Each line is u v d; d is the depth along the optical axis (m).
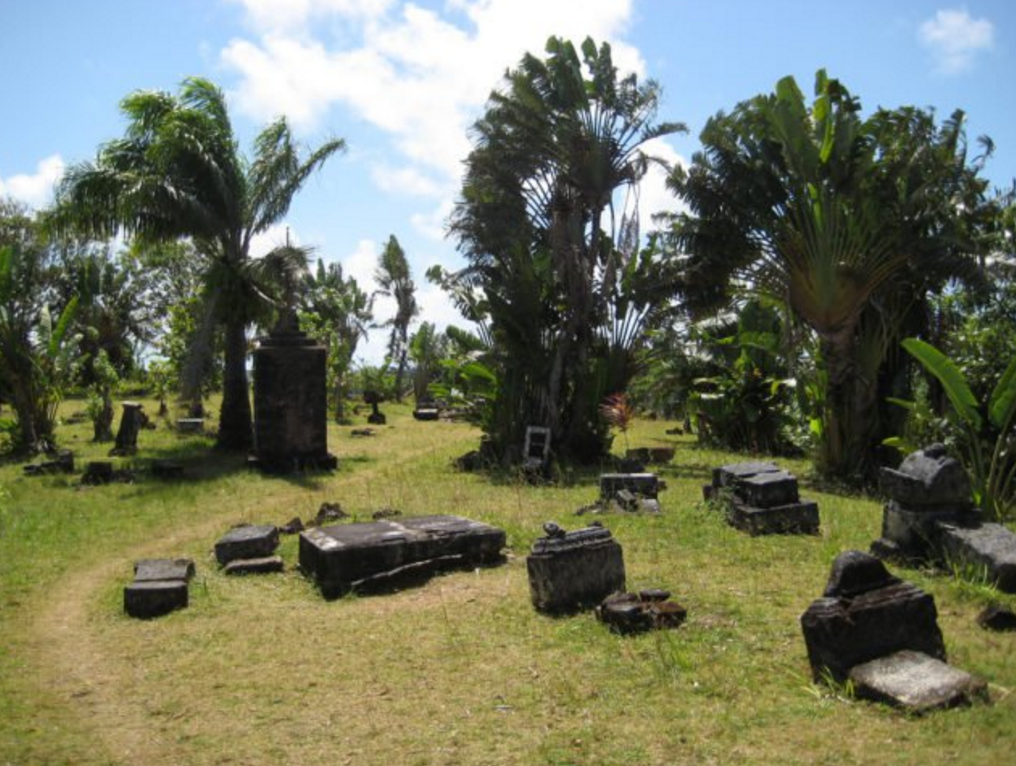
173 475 17.28
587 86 20.48
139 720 6.00
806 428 21.38
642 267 20.89
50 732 5.81
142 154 21.77
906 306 17.77
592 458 20.08
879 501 14.62
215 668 6.96
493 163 21.09
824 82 18.58
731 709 5.67
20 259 22.30
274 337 19.12
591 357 20.84
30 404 21.70
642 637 7.08
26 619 8.43
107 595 9.16
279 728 5.78
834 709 5.60
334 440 25.73
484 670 6.62
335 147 21.67
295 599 8.88
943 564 8.89
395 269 51.34
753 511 10.82
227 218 21.12
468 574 9.48
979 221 17.92
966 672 5.83
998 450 10.92
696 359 24.33
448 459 20.72
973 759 4.83
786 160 16.94
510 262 20.97
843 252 17.03
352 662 6.95
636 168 20.67
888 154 17.19
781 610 7.56
